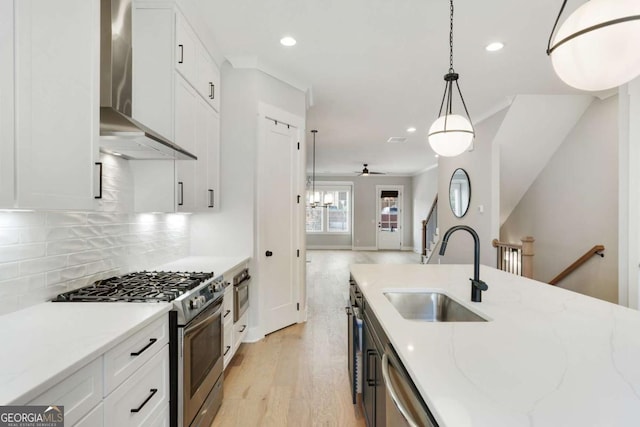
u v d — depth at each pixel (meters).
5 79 1.01
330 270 7.63
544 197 4.96
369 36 2.74
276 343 3.28
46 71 1.17
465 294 1.79
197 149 2.58
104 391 1.11
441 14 2.43
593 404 0.72
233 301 2.73
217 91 3.09
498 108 4.43
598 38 1.11
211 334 1.99
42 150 1.16
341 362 2.88
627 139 2.91
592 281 4.07
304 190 3.91
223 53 3.06
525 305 1.57
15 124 1.04
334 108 4.55
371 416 1.64
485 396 0.76
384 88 3.84
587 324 1.28
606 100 3.91
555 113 4.23
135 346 1.29
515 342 1.09
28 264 1.49
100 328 1.23
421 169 10.44
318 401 2.28
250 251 3.26
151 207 2.25
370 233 11.69
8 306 1.40
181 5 2.21
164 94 2.13
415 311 1.95
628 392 0.77
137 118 2.12
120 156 2.11
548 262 4.87
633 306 2.86
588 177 4.15
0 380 0.85
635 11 1.05
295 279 3.82
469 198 5.36
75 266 1.78
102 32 1.75
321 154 7.98
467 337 1.14
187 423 1.62
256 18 2.50
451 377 0.85
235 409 2.19
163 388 1.52
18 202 1.06
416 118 5.00
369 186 11.70
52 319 1.33
